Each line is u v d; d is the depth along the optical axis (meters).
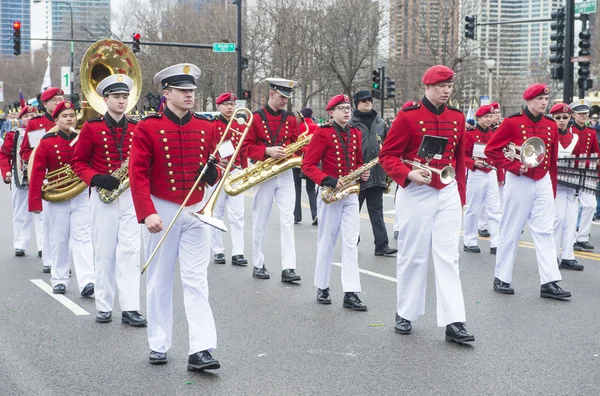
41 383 5.85
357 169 8.08
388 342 6.85
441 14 39.28
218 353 6.55
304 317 7.74
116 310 8.12
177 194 6.06
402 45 42.34
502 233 8.78
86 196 8.66
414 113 6.93
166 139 6.02
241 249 10.70
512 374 5.97
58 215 8.70
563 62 20.33
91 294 8.70
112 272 7.59
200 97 48.38
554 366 6.15
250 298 8.59
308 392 5.61
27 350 6.68
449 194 6.92
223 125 10.66
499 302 8.33
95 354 6.56
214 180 6.10
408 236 7.01
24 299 8.59
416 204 6.91
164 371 6.10
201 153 6.16
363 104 11.22
